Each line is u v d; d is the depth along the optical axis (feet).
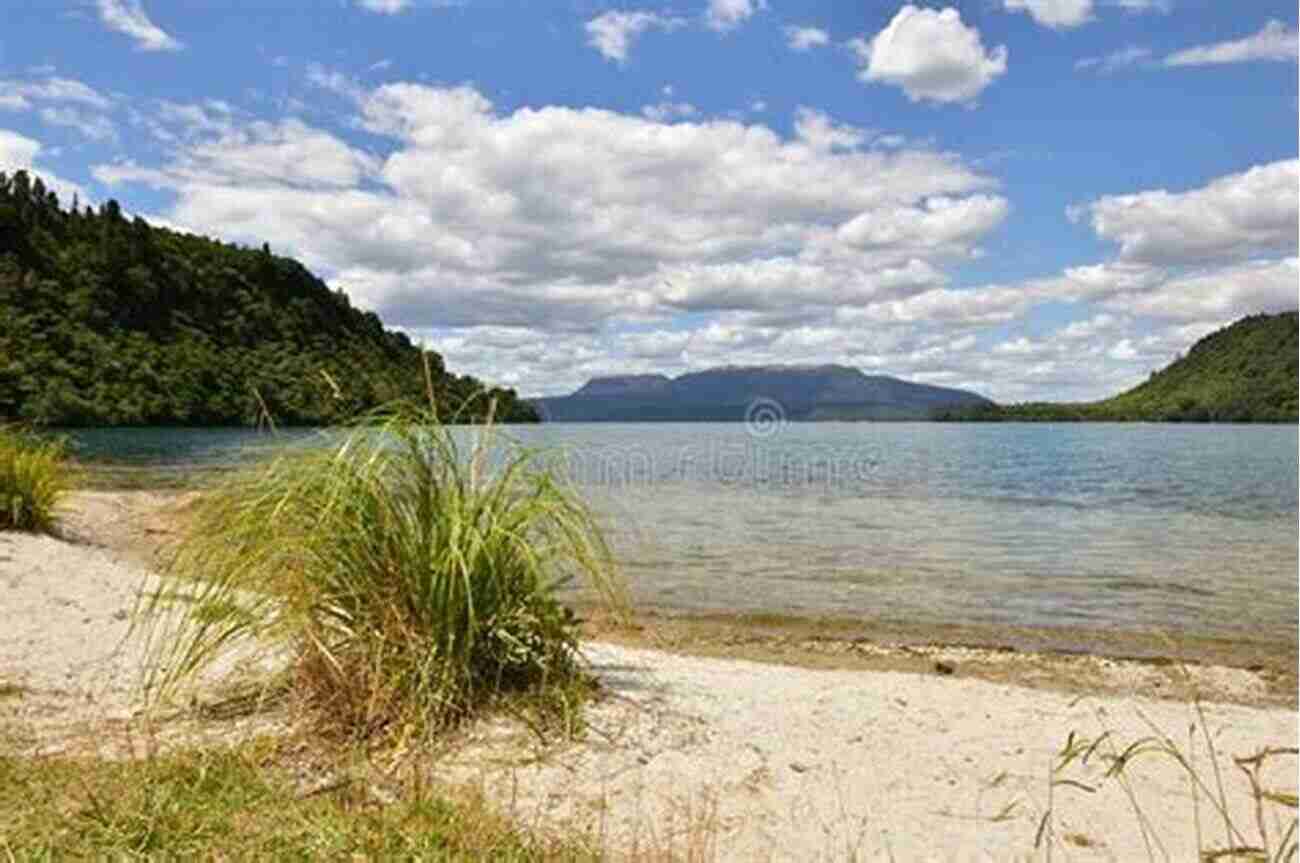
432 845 11.72
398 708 15.88
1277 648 31.19
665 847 12.67
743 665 24.68
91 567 31.12
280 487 16.90
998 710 20.95
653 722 17.40
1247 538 60.64
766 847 13.06
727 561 48.19
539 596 17.83
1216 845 13.58
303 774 14.21
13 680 18.72
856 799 15.03
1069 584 43.27
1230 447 240.12
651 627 32.32
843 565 47.62
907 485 107.86
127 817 11.61
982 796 15.44
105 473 89.92
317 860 11.01
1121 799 15.51
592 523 18.30
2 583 27.25
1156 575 46.01
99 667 20.01
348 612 16.84
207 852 10.99
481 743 15.61
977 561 49.83
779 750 16.90
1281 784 16.56
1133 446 248.93
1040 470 142.10
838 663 28.09
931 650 30.14
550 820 13.24
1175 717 21.52
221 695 17.66
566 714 16.37
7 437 42.60
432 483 17.38
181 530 20.31
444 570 16.40
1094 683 26.32
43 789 12.55
